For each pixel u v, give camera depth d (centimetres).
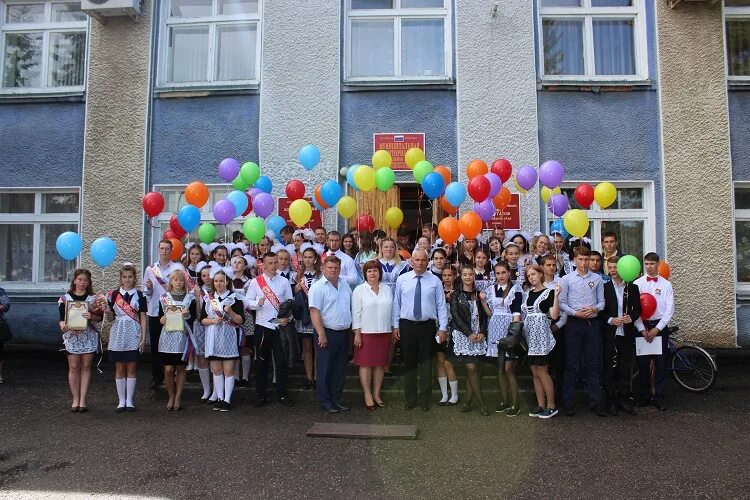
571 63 946
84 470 451
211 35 979
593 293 613
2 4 1023
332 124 926
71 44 1018
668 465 456
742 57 936
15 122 978
